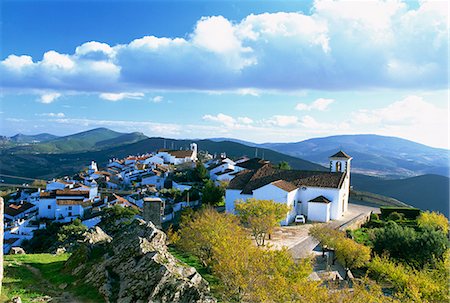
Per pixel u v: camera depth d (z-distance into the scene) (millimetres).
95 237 35719
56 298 21062
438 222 64938
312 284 27203
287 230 61312
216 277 31625
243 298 26484
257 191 67250
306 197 71625
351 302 27469
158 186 117188
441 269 38938
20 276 24547
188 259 39250
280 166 104312
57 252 36281
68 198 98188
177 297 20391
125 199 100375
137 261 23109
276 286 25547
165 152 158375
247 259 27938
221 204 81000
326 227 50812
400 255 49938
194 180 112375
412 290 32719
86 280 23078
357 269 47875
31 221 89375
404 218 74500
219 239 32750
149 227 27859
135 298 20359
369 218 77000
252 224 47938
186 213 62312
